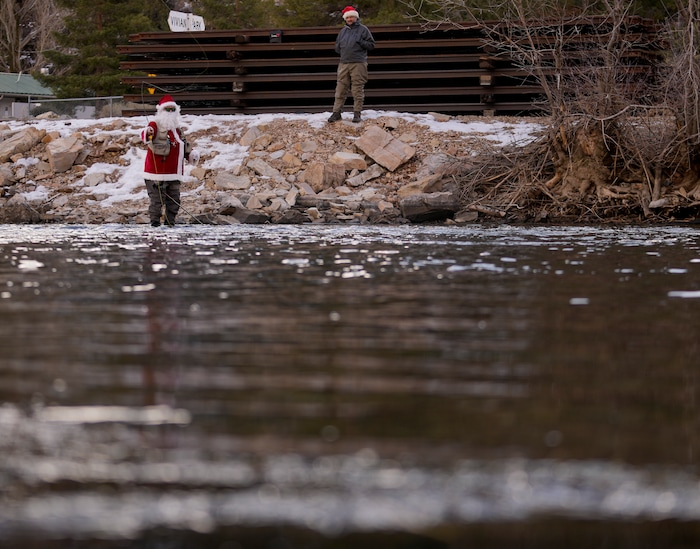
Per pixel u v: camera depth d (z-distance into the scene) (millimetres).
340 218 47156
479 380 7582
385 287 15477
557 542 4016
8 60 183875
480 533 4086
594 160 48438
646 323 11297
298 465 5008
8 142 58344
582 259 21953
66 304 13016
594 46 57281
